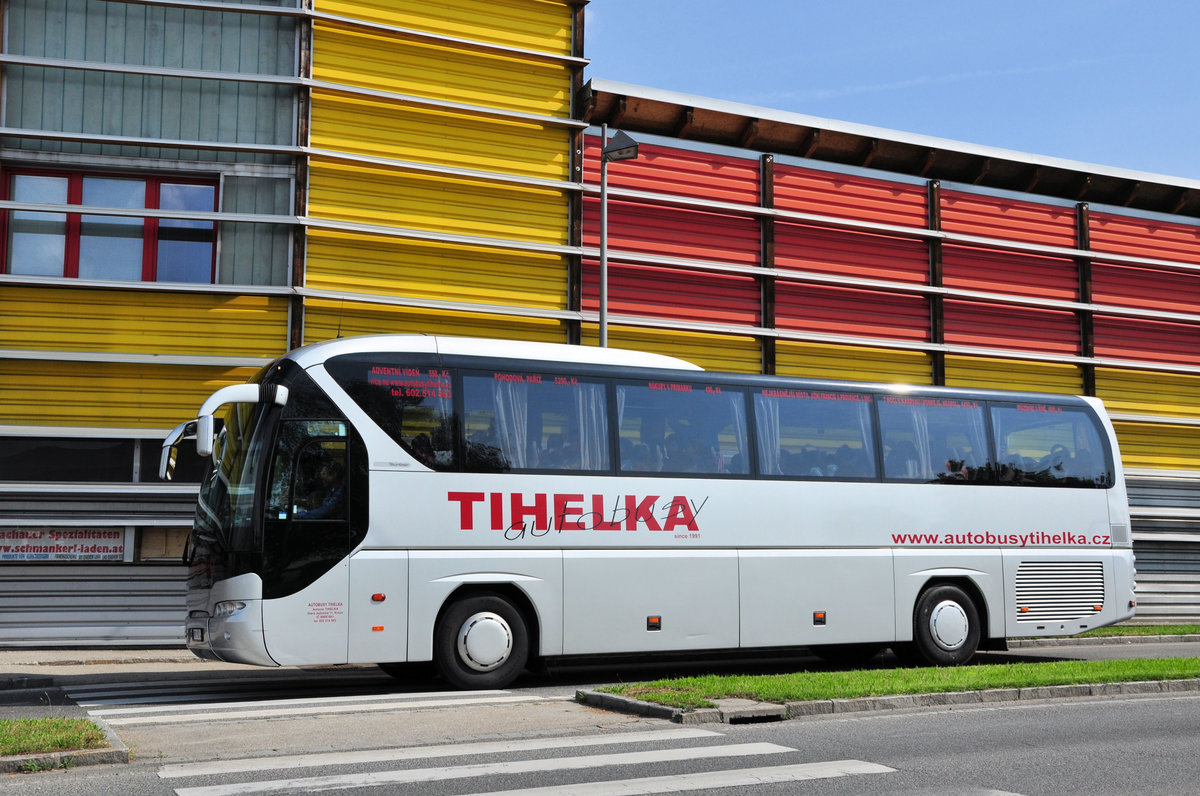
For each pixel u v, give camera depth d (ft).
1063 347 79.46
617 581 43.57
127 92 59.98
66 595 56.59
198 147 58.90
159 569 58.03
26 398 57.31
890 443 50.26
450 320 63.31
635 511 44.32
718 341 70.03
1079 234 81.05
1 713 35.22
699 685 36.58
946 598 50.37
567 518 43.06
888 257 75.25
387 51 63.26
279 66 61.62
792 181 73.41
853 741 28.94
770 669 52.06
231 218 58.75
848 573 48.14
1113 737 29.94
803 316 72.38
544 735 29.86
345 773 24.61
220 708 35.14
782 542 46.96
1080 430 54.90
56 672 48.80
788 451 47.98
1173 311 83.35
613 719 32.42
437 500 41.04
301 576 38.78
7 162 58.29
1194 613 80.07
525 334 64.90
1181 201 85.10
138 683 45.91
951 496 50.96
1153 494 79.97
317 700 37.17
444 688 41.86
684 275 69.62
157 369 58.70
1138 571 79.05
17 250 58.59
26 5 59.16
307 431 39.83
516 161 65.57
